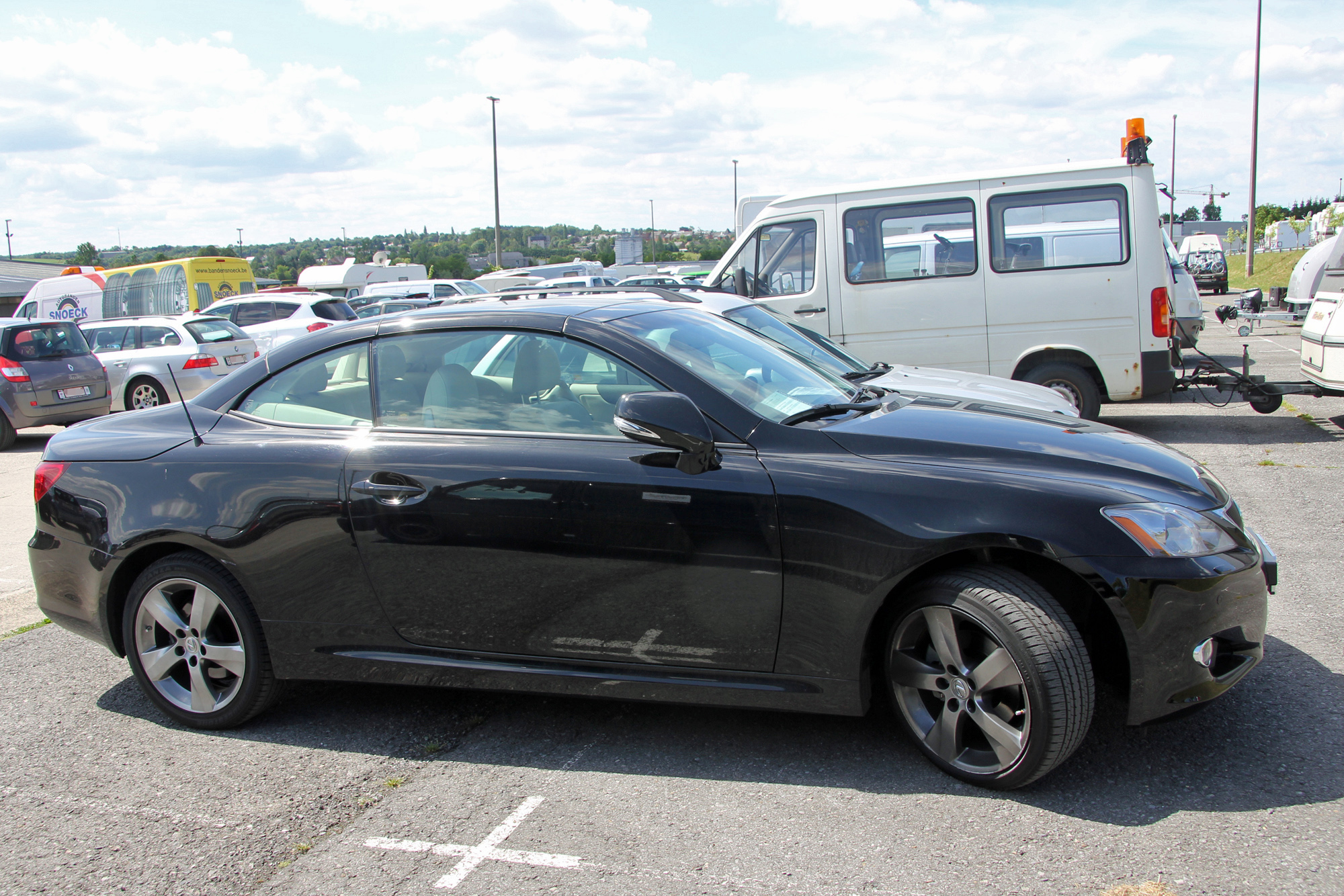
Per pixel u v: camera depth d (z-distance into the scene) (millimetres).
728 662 3037
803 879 2447
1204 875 2385
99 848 2768
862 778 2953
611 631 3107
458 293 25391
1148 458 3023
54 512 3658
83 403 12258
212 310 17844
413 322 3482
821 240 8867
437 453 3236
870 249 8758
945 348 8656
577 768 3119
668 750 3215
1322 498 6152
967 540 2748
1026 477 2820
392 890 2504
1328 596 4355
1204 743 3057
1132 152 8078
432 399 3369
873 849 2568
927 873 2447
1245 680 3510
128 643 3615
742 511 2938
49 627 4797
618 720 3465
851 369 4586
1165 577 2660
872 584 2838
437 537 3193
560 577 3111
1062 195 8266
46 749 3432
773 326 5531
